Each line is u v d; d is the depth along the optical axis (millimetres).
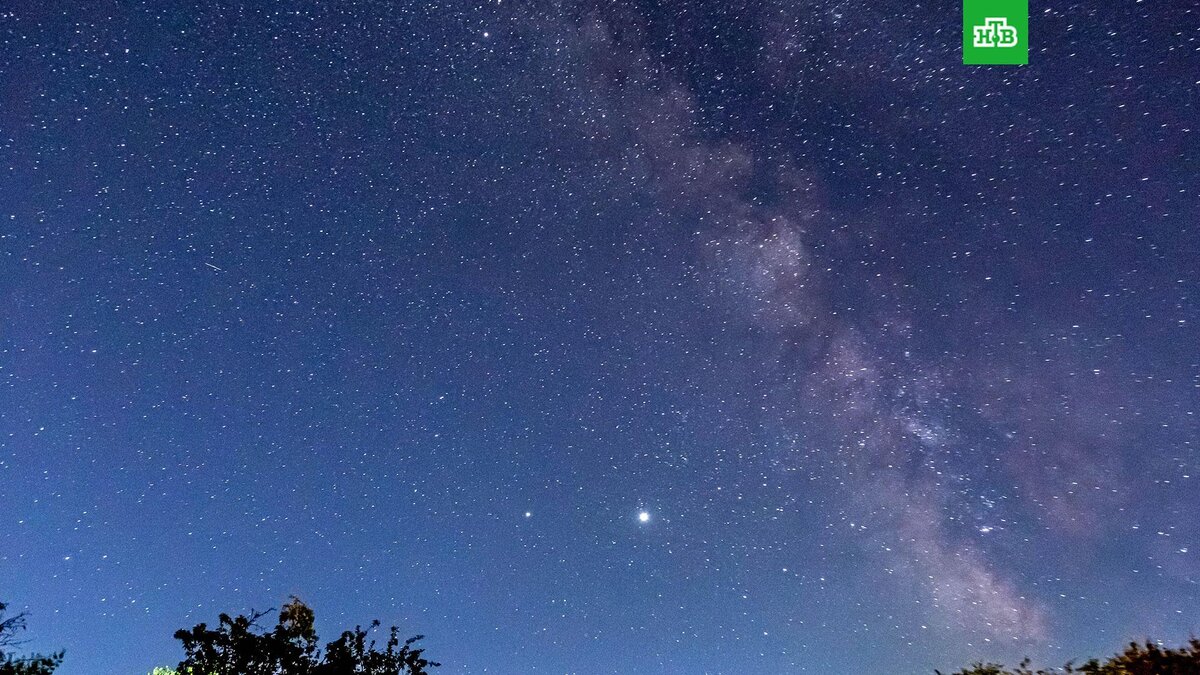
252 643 9695
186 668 9633
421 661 10406
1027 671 9695
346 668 9922
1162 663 8438
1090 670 9070
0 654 9742
